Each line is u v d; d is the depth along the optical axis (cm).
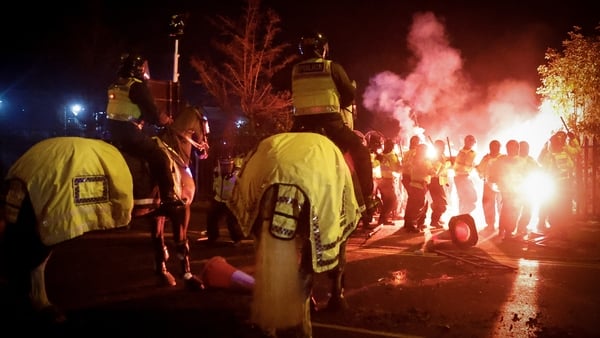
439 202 1276
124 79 660
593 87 1579
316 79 572
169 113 852
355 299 698
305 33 594
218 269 720
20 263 543
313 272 472
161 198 657
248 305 671
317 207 452
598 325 593
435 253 977
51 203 524
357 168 580
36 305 587
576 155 1338
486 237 1135
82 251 1012
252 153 504
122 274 834
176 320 620
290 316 427
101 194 562
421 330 582
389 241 1100
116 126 645
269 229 438
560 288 741
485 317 623
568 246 1028
